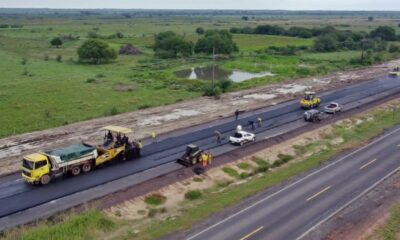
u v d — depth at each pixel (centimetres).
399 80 11438
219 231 3406
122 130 5128
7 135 6169
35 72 11675
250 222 3559
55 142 5803
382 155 5438
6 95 8669
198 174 4753
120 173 4694
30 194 4116
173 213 3903
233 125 6819
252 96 9156
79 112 7600
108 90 9494
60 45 18125
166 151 5481
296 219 3625
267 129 6631
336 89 10156
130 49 16588
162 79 11031
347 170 4878
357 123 7275
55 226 3425
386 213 3794
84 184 4372
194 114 7494
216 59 15450
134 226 3612
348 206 3906
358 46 19162
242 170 5053
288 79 11425
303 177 4653
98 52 13925
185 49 15975
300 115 7575
